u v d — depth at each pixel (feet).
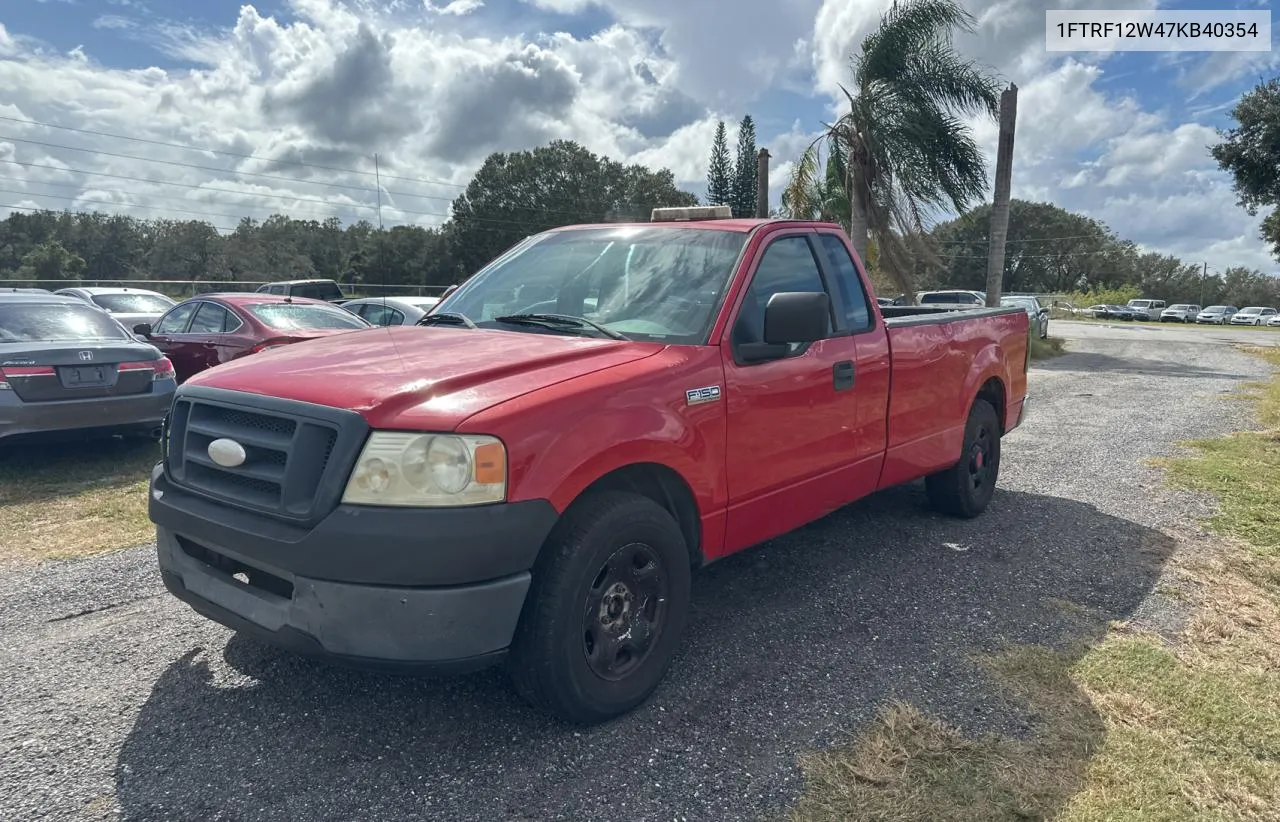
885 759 9.32
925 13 50.37
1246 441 28.22
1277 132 81.76
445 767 9.21
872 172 53.01
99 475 23.20
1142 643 12.36
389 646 8.61
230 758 9.36
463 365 10.05
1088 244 303.89
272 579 9.31
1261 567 15.90
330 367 10.12
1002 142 64.18
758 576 15.15
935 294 81.97
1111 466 24.64
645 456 10.22
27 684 10.99
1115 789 8.81
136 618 13.17
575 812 8.45
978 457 18.95
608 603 10.02
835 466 13.94
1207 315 205.67
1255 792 8.86
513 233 213.05
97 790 8.74
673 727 10.05
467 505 8.64
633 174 224.74
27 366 22.36
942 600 14.07
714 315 11.87
